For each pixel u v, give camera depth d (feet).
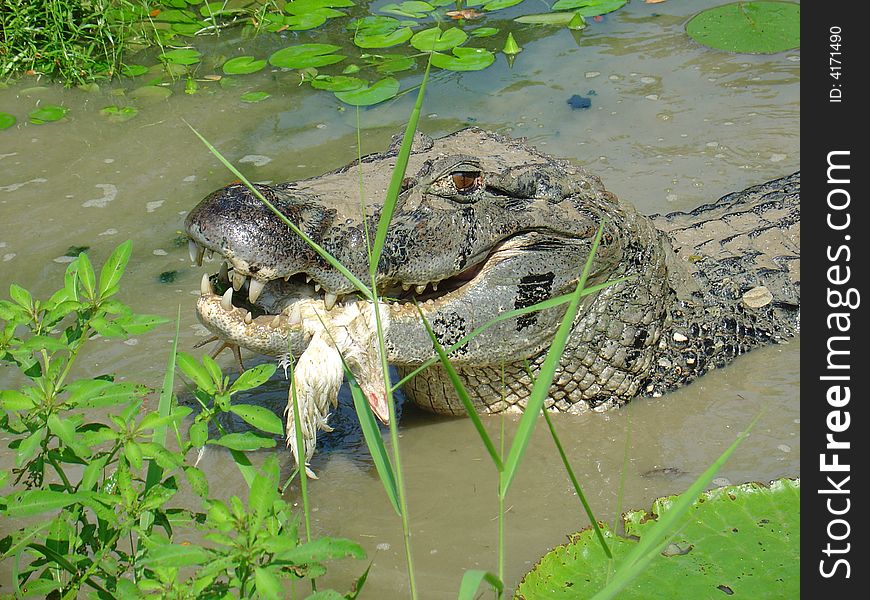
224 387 12.58
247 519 11.10
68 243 24.09
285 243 15.16
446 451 18.45
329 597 11.12
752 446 18.01
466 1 34.71
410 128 11.00
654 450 18.19
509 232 17.28
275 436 18.66
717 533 14.97
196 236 15.20
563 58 31.48
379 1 34.91
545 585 14.30
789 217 23.45
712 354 20.34
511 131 27.91
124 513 12.64
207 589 11.70
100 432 12.02
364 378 16.15
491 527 16.44
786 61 30.99
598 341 18.81
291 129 28.25
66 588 12.80
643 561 10.53
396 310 16.78
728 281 21.40
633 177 26.22
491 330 17.48
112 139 28.17
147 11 33.22
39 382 12.68
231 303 15.71
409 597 14.96
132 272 23.21
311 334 15.71
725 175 26.25
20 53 31.27
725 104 29.12
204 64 31.60
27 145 27.96
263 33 33.09
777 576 14.11
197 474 11.76
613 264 18.61
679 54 31.53
